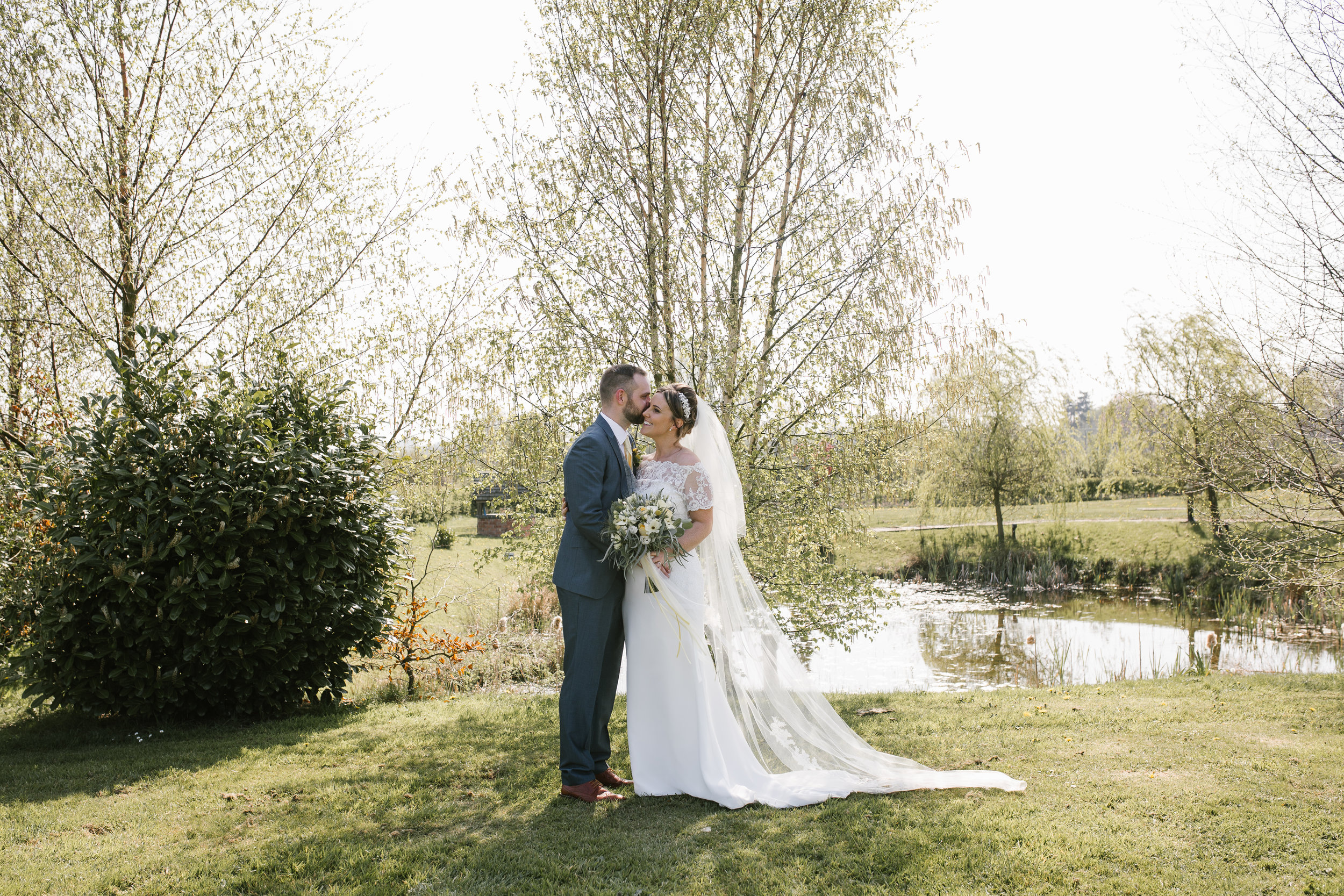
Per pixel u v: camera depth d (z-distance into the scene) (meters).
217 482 5.32
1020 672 11.04
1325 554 9.23
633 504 3.56
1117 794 3.56
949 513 24.55
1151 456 18.27
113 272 8.11
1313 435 8.18
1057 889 2.64
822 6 7.56
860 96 7.72
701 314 7.50
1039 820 3.26
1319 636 13.31
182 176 8.30
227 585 5.17
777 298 7.84
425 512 8.89
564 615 3.71
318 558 5.66
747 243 7.78
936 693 7.03
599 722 3.82
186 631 5.20
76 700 5.31
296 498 5.56
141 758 4.53
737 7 7.42
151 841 3.14
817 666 11.59
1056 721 5.23
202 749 4.75
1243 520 10.99
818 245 7.73
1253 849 2.95
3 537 5.74
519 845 3.07
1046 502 23.25
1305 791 3.61
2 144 7.66
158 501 5.16
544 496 7.75
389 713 6.04
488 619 11.67
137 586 5.04
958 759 4.30
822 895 2.63
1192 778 3.82
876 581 8.46
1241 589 16.70
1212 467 10.53
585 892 2.66
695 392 4.06
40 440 7.15
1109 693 6.48
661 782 3.70
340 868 2.86
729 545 4.04
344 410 6.77
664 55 7.24
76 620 5.18
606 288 7.50
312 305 8.77
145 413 5.36
